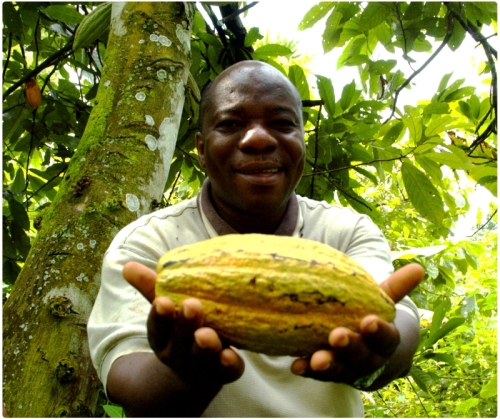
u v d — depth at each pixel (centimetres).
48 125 344
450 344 401
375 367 88
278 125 138
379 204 439
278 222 150
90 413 159
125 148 195
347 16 304
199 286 92
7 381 151
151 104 208
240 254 93
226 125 138
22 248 298
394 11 292
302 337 89
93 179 187
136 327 117
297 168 141
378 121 301
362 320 84
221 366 86
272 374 129
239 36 331
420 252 265
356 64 325
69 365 154
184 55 228
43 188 346
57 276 167
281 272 90
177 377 95
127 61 217
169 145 209
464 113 309
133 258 135
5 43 364
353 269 94
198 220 152
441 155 268
